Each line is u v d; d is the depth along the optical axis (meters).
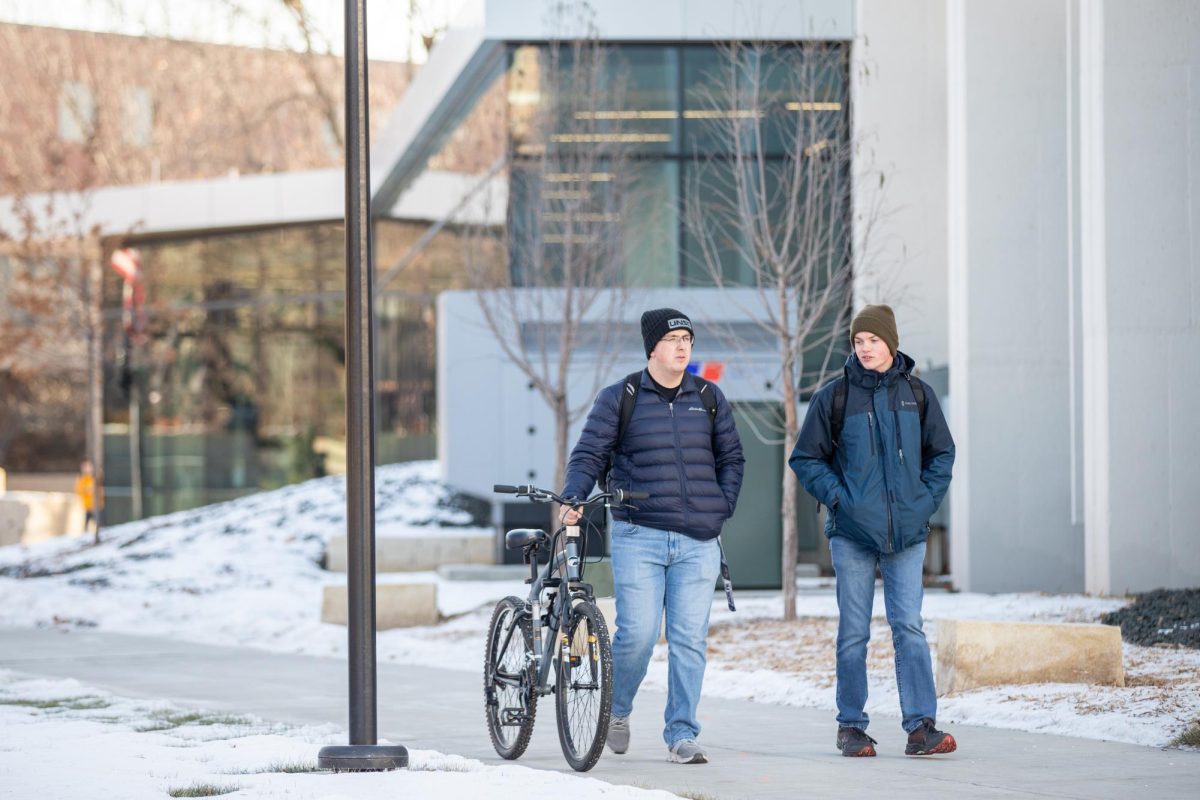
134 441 125.19
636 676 24.64
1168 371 52.28
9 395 160.88
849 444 24.80
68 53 170.88
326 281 125.19
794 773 23.00
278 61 177.12
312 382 124.94
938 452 25.17
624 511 24.34
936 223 69.81
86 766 23.08
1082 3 53.59
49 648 55.50
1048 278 62.94
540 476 73.81
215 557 85.81
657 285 72.19
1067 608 47.38
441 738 28.69
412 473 100.06
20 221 123.62
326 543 88.06
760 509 67.19
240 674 44.53
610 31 71.69
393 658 49.72
